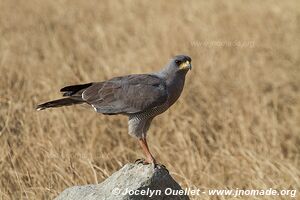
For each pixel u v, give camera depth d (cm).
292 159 1436
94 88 1012
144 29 2088
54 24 2164
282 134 1514
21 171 1205
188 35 2017
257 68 1806
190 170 1291
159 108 1001
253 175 1259
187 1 2403
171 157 1339
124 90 1000
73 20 2214
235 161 1319
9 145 1259
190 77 1666
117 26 2155
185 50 1875
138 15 2283
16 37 1966
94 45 1969
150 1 2409
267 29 2100
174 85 1009
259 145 1414
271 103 1636
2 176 1192
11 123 1342
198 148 1401
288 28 2127
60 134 1318
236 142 1426
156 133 1436
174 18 2189
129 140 1405
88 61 1816
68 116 1384
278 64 1855
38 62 1745
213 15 2227
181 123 1452
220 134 1448
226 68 1761
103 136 1388
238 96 1619
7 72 1611
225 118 1498
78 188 965
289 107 1633
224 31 2077
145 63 1759
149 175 916
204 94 1603
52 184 1153
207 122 1484
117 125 1437
